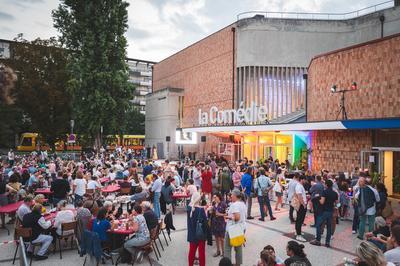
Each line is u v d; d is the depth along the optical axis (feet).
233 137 106.52
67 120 144.46
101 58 129.49
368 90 57.47
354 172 51.67
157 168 59.72
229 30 120.37
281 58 111.55
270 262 17.89
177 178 53.26
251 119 85.97
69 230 32.01
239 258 26.58
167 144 148.05
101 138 137.69
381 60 55.16
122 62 135.33
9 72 149.79
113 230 28.81
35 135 162.50
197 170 57.98
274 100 111.04
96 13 129.59
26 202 32.68
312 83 73.26
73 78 127.54
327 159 64.08
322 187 35.58
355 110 60.13
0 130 139.95
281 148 87.92
